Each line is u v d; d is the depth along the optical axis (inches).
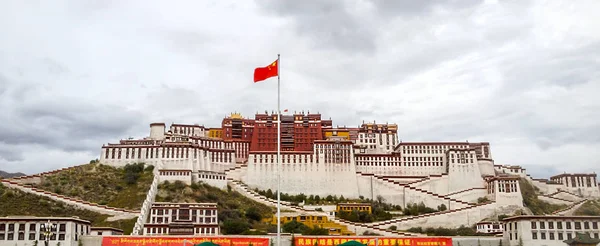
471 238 5467.5
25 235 4845.0
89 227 5374.0
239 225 6658.5
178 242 4894.2
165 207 6840.6
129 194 7765.8
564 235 5142.7
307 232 6722.4
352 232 7234.3
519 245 5191.9
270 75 3563.0
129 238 4847.4
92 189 7829.7
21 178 7672.2
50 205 6781.5
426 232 7588.6
